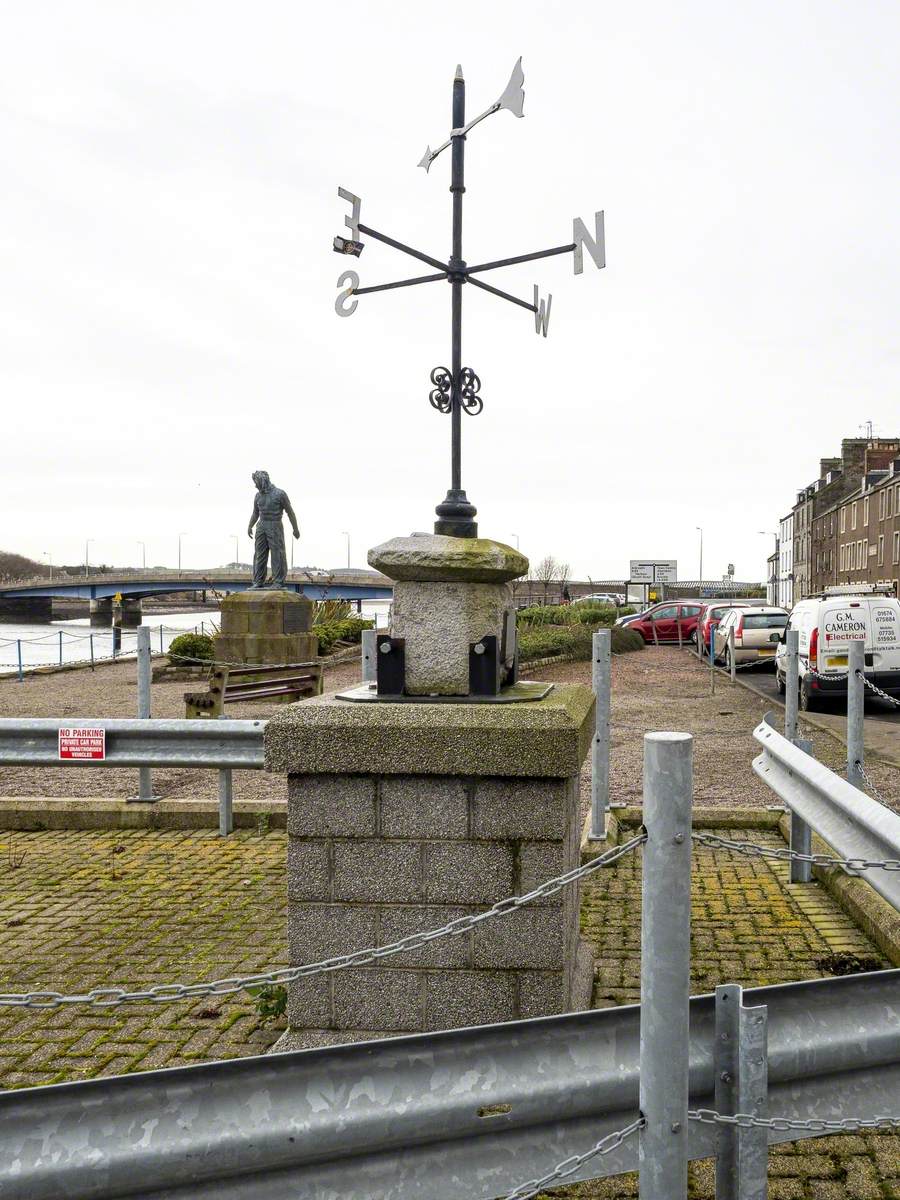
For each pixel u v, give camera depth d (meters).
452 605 4.09
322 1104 2.14
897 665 16.03
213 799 9.04
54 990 4.79
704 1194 3.13
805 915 5.88
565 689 4.49
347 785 3.82
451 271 4.44
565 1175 2.11
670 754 2.10
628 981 4.83
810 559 86.94
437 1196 2.18
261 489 22.42
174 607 117.12
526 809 3.74
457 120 4.43
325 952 3.84
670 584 64.00
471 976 3.78
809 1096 2.28
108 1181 2.06
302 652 22.16
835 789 4.50
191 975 4.95
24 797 9.12
